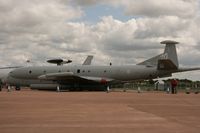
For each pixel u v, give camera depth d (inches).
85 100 1109.1
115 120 549.3
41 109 751.7
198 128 457.4
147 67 2278.5
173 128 456.8
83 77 2303.2
